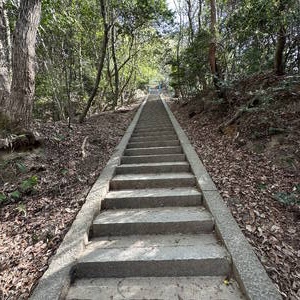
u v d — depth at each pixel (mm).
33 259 1973
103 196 2846
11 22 5340
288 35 4223
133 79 14859
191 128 5910
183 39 11273
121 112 9469
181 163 3734
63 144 4344
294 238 2012
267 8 3867
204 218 2340
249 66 5852
